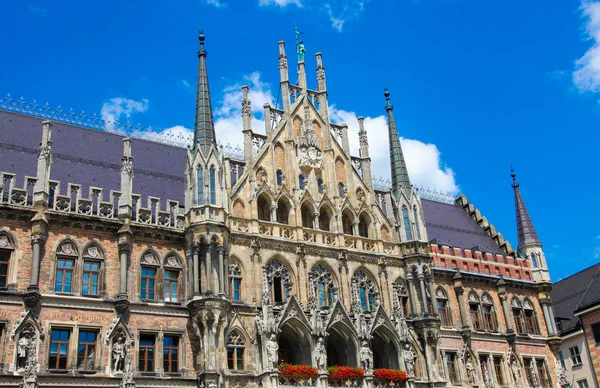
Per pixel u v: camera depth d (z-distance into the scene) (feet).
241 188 163.12
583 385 214.48
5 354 126.31
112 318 138.62
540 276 210.18
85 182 158.81
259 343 148.36
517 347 195.52
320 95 188.96
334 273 167.63
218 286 145.28
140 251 147.43
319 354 150.00
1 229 134.82
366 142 190.90
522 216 220.43
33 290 131.44
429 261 180.55
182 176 179.01
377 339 165.58
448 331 184.24
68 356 132.46
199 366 140.87
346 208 177.27
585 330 214.28
